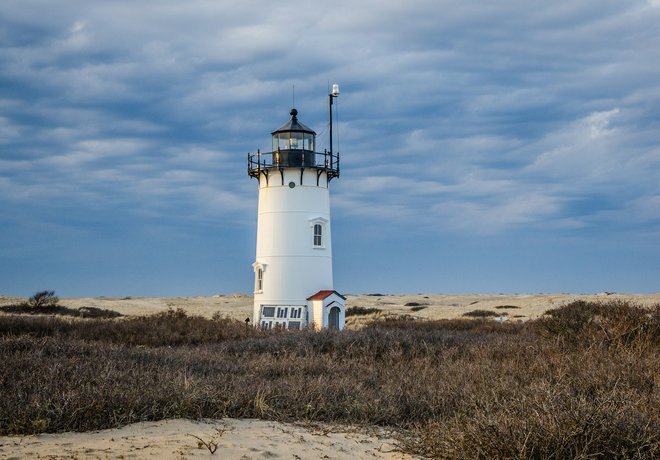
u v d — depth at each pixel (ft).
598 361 43.04
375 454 26.53
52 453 23.68
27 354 45.47
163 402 32.01
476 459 24.50
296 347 63.87
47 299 159.43
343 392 37.27
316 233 124.57
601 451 24.41
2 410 28.96
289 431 29.55
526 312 157.07
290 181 123.44
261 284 123.85
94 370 39.70
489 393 34.65
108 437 26.89
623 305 60.64
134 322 94.89
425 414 34.24
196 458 23.48
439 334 71.97
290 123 125.59
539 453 24.20
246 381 39.42
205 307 204.03
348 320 152.35
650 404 30.40
